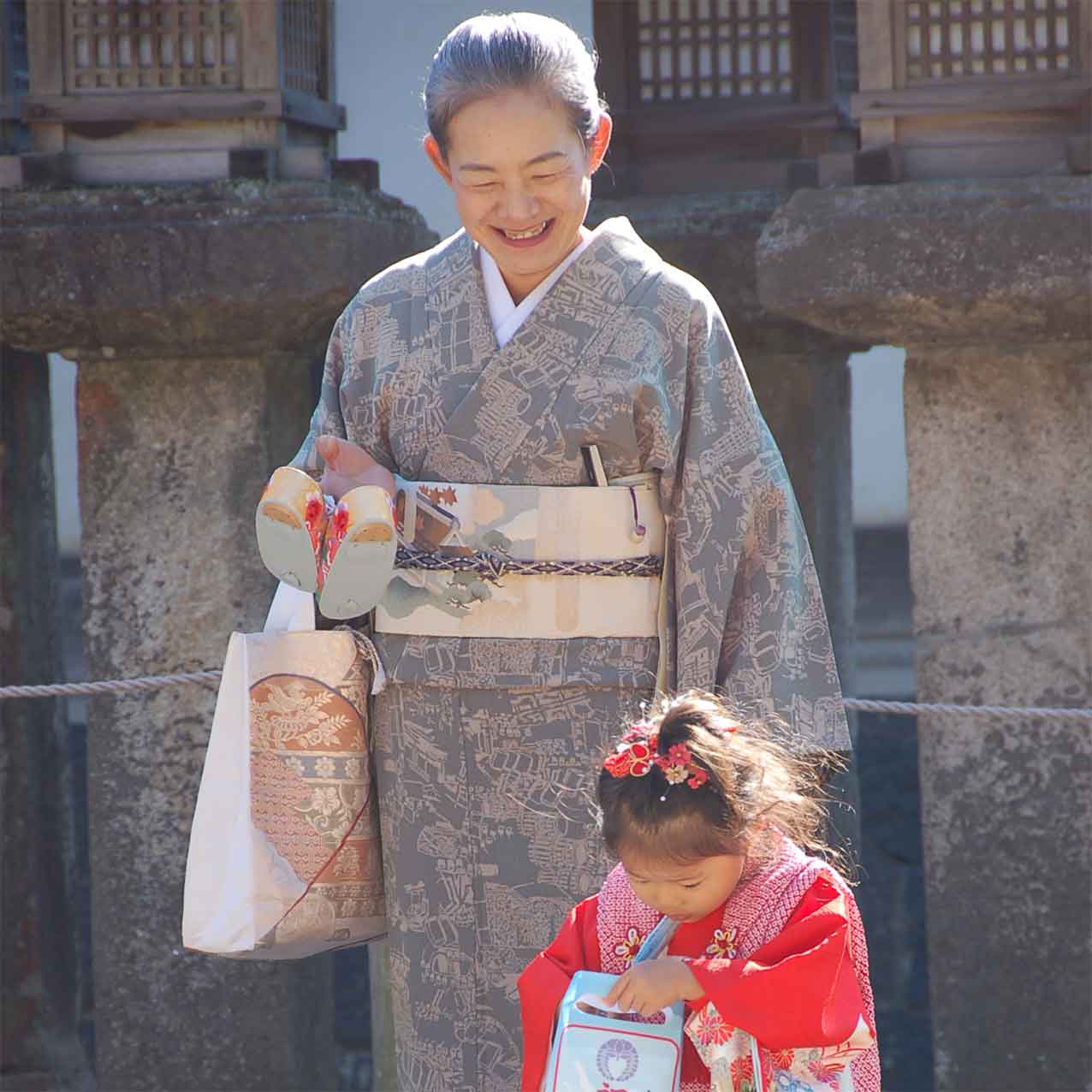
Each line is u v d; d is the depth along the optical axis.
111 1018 12.46
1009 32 11.34
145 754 12.32
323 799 8.35
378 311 8.40
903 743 23.31
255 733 8.33
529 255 7.77
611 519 7.94
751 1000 6.54
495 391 8.01
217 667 12.20
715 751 6.63
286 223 11.44
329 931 8.49
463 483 8.09
